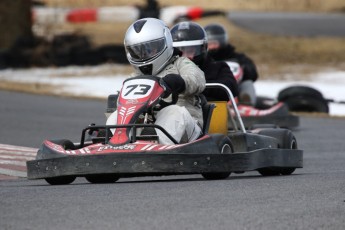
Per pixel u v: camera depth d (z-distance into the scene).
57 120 52.88
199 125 28.56
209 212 18.78
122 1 145.38
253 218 18.11
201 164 25.48
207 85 31.06
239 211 18.97
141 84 26.86
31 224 17.36
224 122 31.38
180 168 25.06
